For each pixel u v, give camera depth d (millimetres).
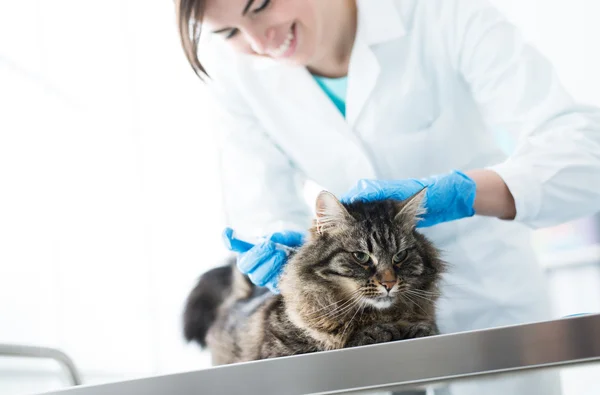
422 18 1828
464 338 884
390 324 1305
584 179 1552
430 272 1412
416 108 1848
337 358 910
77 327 3092
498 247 1820
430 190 1484
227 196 2102
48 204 3092
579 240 3025
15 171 2916
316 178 1980
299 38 1709
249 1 1498
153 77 3596
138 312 3402
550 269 3057
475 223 1814
